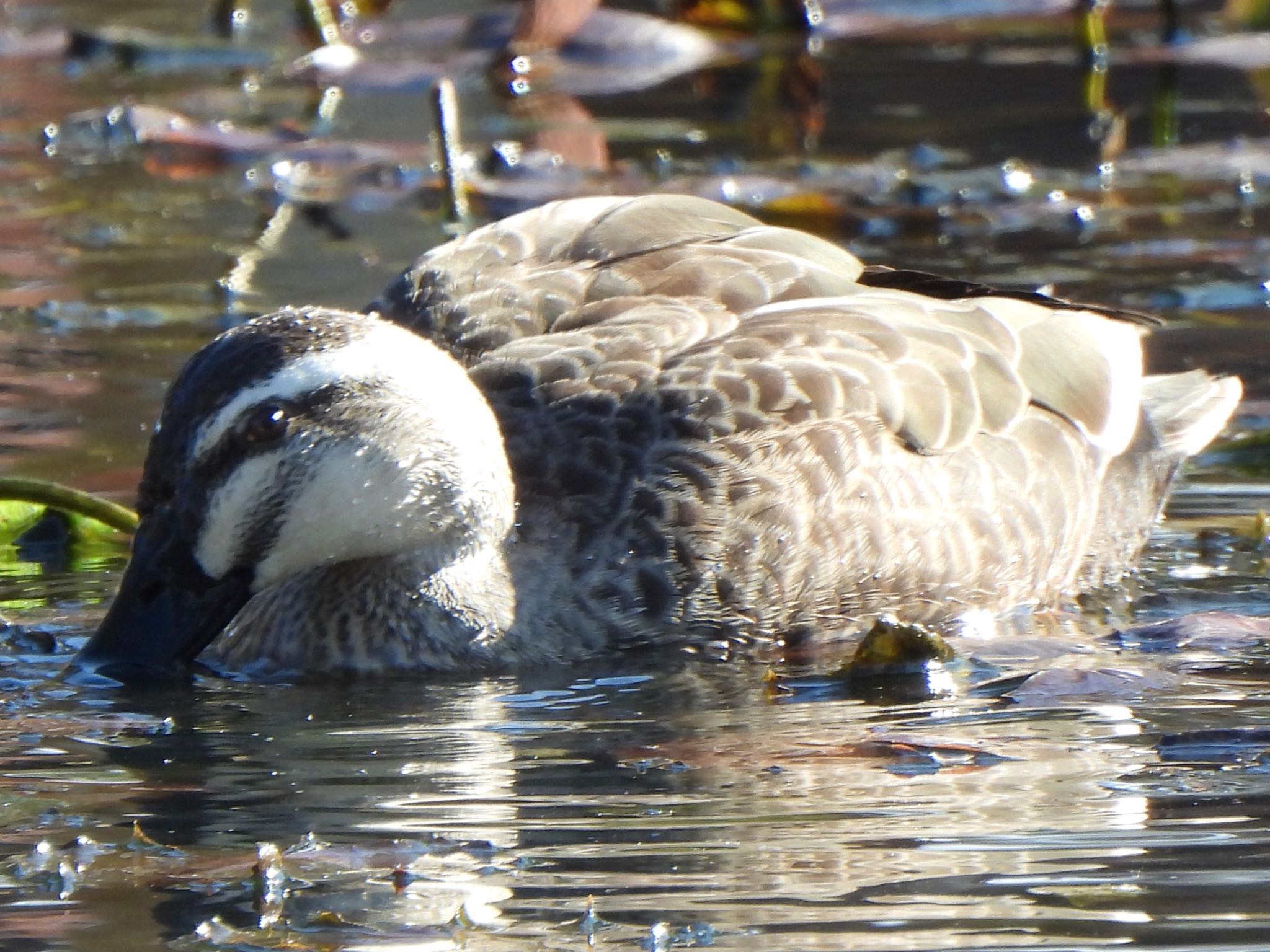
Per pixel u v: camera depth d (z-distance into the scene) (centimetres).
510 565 1066
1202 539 1234
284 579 1031
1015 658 1028
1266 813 782
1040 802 801
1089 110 2164
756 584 1072
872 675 1009
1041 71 2345
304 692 998
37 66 2514
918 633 1012
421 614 1047
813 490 1087
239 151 2086
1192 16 2581
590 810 801
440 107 1819
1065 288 1623
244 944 674
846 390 1113
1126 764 847
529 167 1942
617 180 1894
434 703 977
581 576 1062
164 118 2145
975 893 709
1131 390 1243
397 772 856
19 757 884
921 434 1125
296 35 2622
